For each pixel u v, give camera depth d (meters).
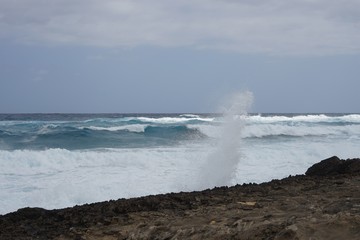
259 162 18.78
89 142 28.44
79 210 7.40
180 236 5.54
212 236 5.34
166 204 7.38
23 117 80.50
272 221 5.43
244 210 6.62
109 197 13.39
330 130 35.94
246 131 33.06
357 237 4.52
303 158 20.48
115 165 17.92
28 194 13.35
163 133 32.06
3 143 27.88
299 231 4.79
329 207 6.03
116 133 31.81
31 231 6.47
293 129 34.56
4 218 7.27
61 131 30.56
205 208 6.93
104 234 6.11
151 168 17.16
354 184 8.40
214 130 31.97
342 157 21.98
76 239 5.99
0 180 15.23
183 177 15.13
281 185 8.77
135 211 7.19
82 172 16.56
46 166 17.72
